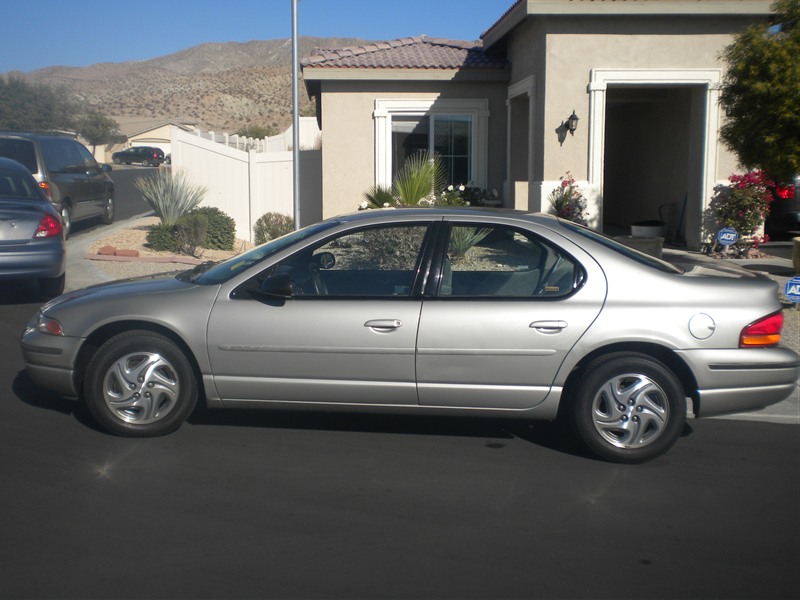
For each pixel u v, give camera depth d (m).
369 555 4.44
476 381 5.75
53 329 6.12
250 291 5.96
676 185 16.91
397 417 6.77
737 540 4.72
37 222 10.20
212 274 6.32
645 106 18.45
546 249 5.89
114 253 14.09
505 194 17.70
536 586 4.15
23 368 7.94
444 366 5.74
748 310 5.70
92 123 64.25
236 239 17.75
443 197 14.81
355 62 17.20
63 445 5.95
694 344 5.65
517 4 14.77
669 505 5.18
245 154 17.56
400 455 5.94
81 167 17.03
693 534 4.79
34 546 4.46
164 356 5.99
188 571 4.22
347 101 17.55
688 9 14.12
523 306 5.71
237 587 4.07
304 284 5.98
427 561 4.39
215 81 111.38
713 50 14.55
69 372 6.09
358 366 5.79
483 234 5.98
